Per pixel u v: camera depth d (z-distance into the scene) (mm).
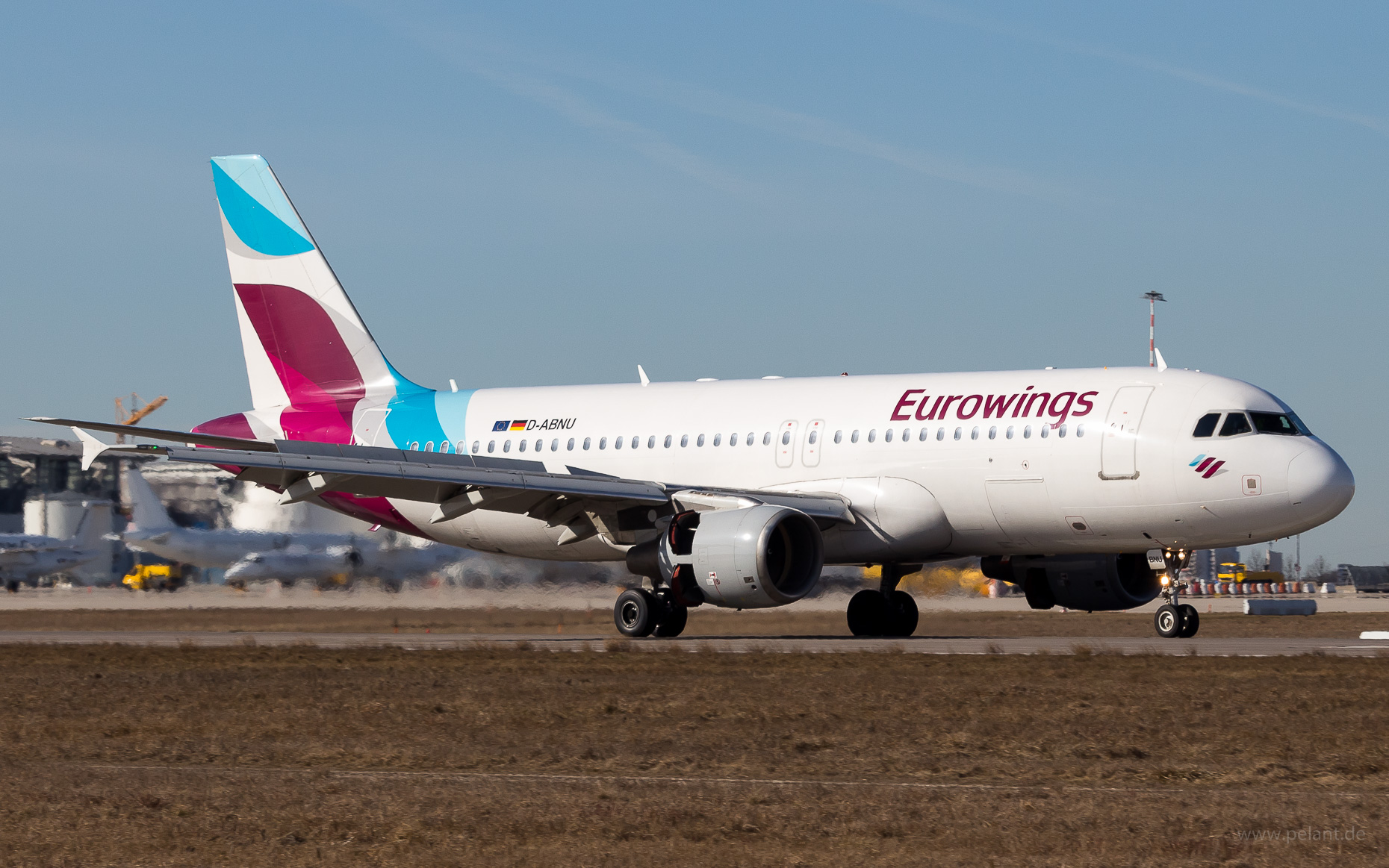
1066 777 44281
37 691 71812
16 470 183500
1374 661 80125
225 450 99688
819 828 36438
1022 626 136500
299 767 47594
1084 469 102750
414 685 72062
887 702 62781
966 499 106688
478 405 129625
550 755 48750
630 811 38531
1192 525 101812
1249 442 99875
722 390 120062
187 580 157000
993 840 34750
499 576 140000
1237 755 48250
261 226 137125
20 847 35156
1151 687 67625
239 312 138000
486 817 38062
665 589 109750
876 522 108875
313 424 133750
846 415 112125
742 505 104750
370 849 34688
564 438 124062
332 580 145375
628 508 111625
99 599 167000
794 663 82375
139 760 49375
